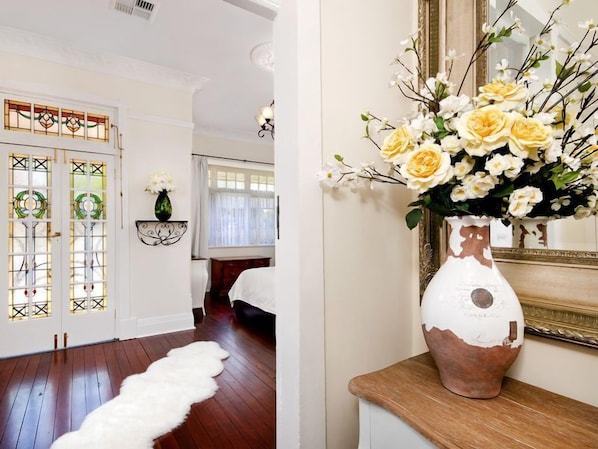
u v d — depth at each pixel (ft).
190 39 9.09
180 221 11.33
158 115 11.24
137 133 10.86
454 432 2.03
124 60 10.25
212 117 15.75
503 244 2.94
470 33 3.21
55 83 9.62
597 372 2.40
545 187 2.35
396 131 2.52
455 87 3.30
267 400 6.71
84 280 10.05
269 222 21.72
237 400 6.69
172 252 11.48
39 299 9.45
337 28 3.20
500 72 2.64
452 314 2.35
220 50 9.69
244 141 19.66
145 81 11.02
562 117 2.42
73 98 9.77
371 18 3.47
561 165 2.22
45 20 8.20
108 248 10.36
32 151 9.36
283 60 3.17
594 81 2.48
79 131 10.05
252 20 8.21
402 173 2.34
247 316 13.42
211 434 5.58
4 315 8.96
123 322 10.45
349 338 3.26
